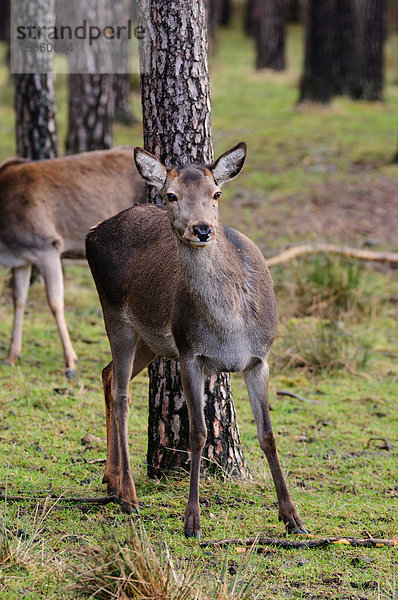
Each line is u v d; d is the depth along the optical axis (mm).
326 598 6680
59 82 36688
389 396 12828
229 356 7844
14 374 12898
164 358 9273
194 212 7457
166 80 8922
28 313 15984
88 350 14195
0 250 13633
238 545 7566
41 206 13555
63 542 7457
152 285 8445
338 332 14469
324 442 10961
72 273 18703
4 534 7102
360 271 17953
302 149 28984
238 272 7801
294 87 40438
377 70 37062
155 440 9453
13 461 9648
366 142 30016
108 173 14070
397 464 10250
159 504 8609
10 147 27547
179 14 8812
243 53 52656
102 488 9031
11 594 6516
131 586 6266
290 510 8000
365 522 8422
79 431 10820
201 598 6172
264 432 8023
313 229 21125
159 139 9055
